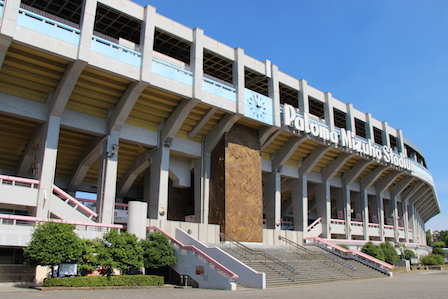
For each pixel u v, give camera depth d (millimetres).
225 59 33750
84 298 14953
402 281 26625
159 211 30750
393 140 56625
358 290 19266
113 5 26797
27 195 24469
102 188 28406
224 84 33844
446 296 15594
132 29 31562
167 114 32250
